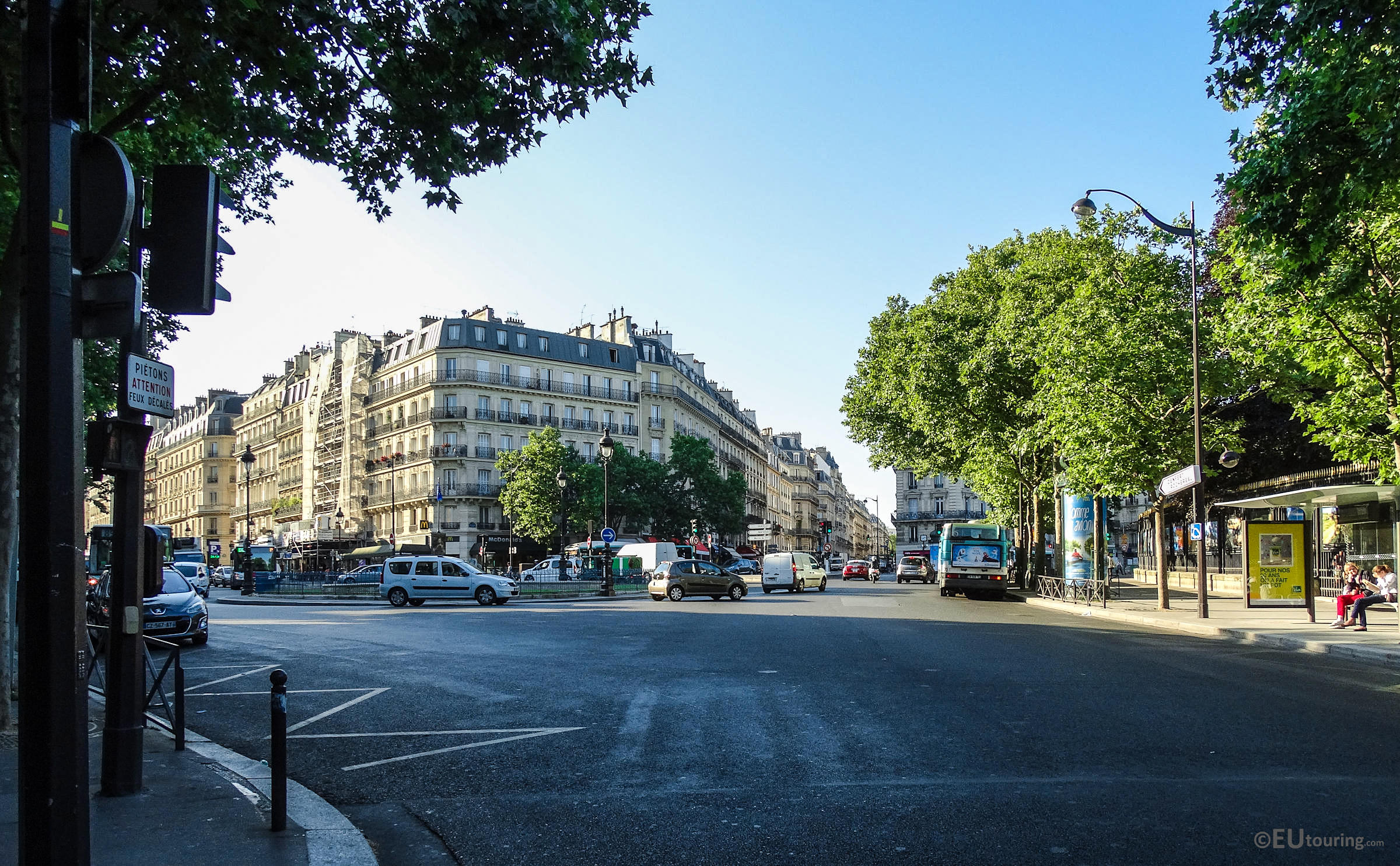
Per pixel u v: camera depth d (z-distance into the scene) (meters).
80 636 3.74
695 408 89.50
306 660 15.28
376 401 76.81
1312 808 5.87
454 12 8.43
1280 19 10.36
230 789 6.73
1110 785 6.54
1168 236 29.92
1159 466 25.84
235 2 8.16
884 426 46.16
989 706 9.92
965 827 5.61
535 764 7.64
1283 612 24.31
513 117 9.73
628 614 26.31
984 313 38.62
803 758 7.59
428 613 28.19
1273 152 10.70
